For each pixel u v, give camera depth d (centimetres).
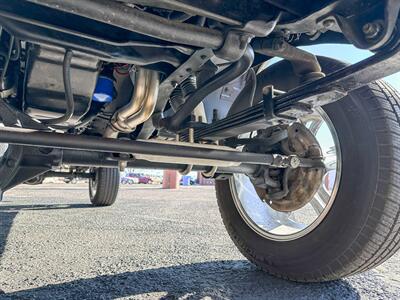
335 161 118
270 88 94
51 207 359
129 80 103
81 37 75
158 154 94
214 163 104
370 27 61
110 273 126
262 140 128
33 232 210
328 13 66
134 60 81
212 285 114
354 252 105
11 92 95
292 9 67
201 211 338
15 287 110
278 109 91
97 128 126
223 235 204
